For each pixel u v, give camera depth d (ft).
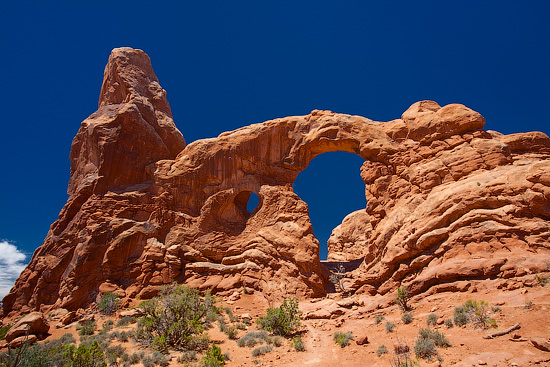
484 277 47.57
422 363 31.12
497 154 62.85
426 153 72.08
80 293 75.25
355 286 67.51
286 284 73.31
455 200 57.06
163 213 86.74
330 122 85.66
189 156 92.27
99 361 38.73
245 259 81.15
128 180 90.48
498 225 51.13
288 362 39.75
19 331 58.18
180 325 48.78
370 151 81.25
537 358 27.12
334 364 37.06
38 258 86.12
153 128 97.81
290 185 87.66
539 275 42.45
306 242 77.20
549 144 64.85
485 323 36.22
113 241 81.00
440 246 55.52
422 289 53.01
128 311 68.28
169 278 79.71
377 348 38.78
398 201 72.84
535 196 49.60
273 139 90.02
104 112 98.02
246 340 48.06
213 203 87.30
